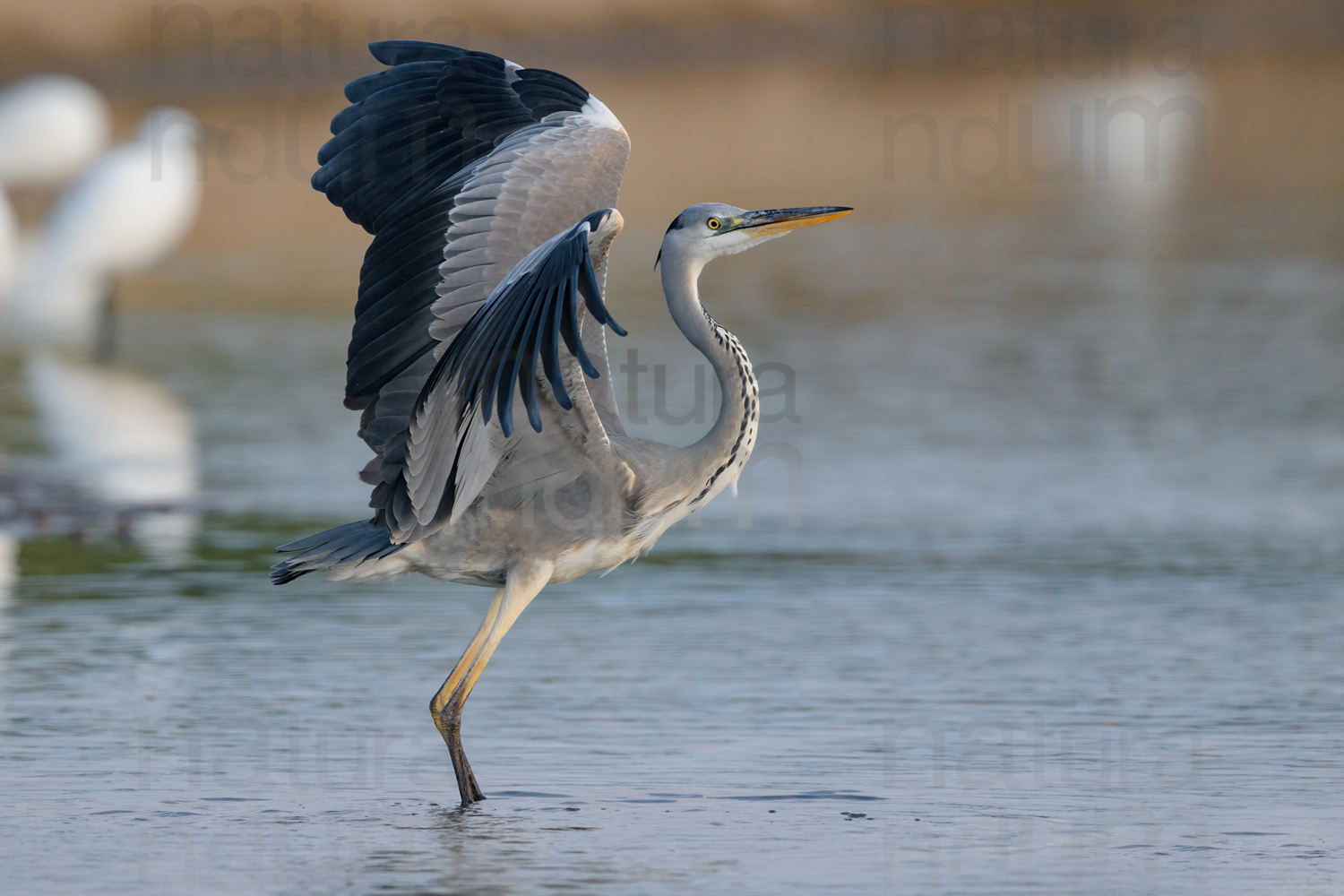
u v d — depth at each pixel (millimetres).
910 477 16969
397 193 9219
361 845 8172
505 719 10164
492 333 7633
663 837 8266
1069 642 11656
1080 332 25047
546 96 9508
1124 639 11727
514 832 8359
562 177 9078
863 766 9312
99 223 25297
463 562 9227
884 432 18969
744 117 47906
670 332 25000
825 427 19219
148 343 24703
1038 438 18625
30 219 34812
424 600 12984
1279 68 61344
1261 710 10219
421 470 8461
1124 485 16578
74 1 44750
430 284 9055
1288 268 30781
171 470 17094
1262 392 20953
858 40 62281
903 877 7723
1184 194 41812
